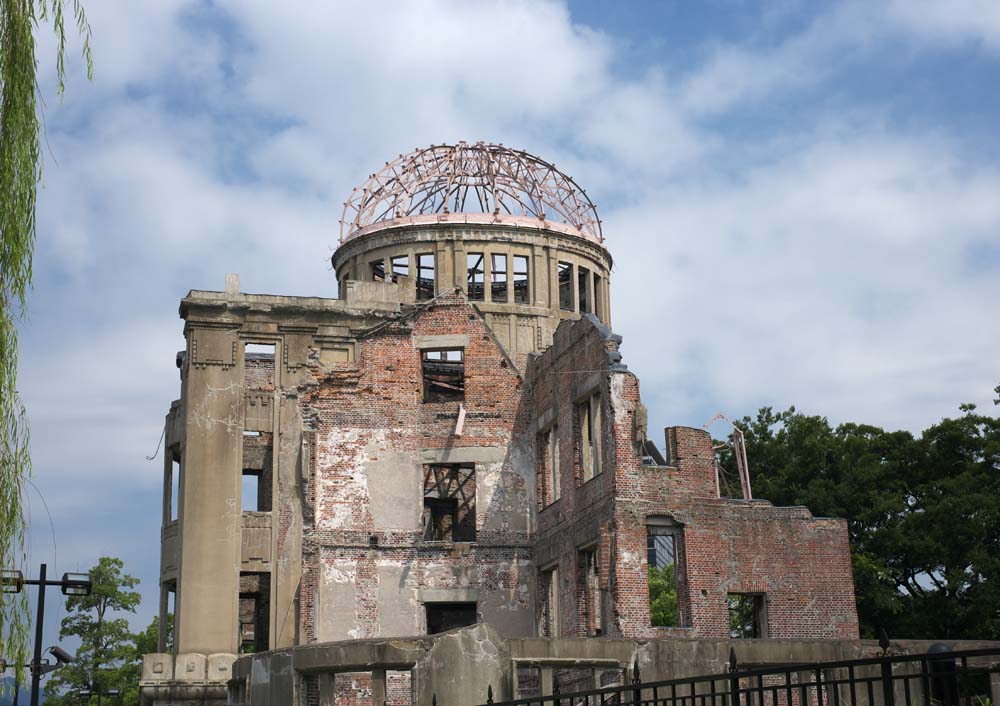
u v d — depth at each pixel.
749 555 32.75
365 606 38.59
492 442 40.09
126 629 68.50
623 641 27.95
